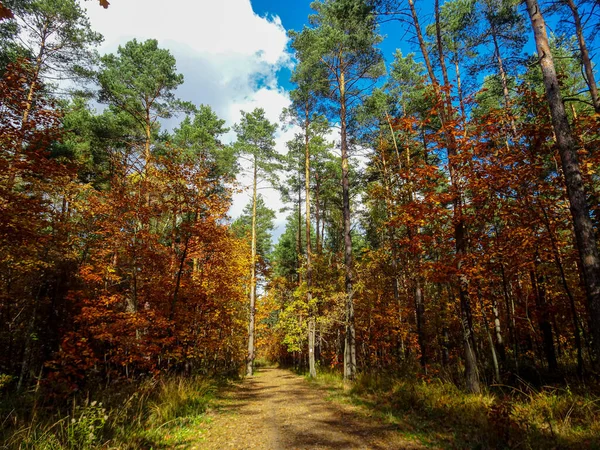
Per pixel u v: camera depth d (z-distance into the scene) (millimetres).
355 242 29875
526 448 5199
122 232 12648
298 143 23406
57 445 5090
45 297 11352
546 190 9484
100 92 16688
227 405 10133
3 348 11047
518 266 9953
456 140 10078
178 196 13242
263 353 44250
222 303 16766
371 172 17438
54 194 12562
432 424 6898
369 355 20484
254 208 24703
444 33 13062
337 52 15711
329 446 6023
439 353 16453
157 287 13445
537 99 9859
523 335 13688
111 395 8594
